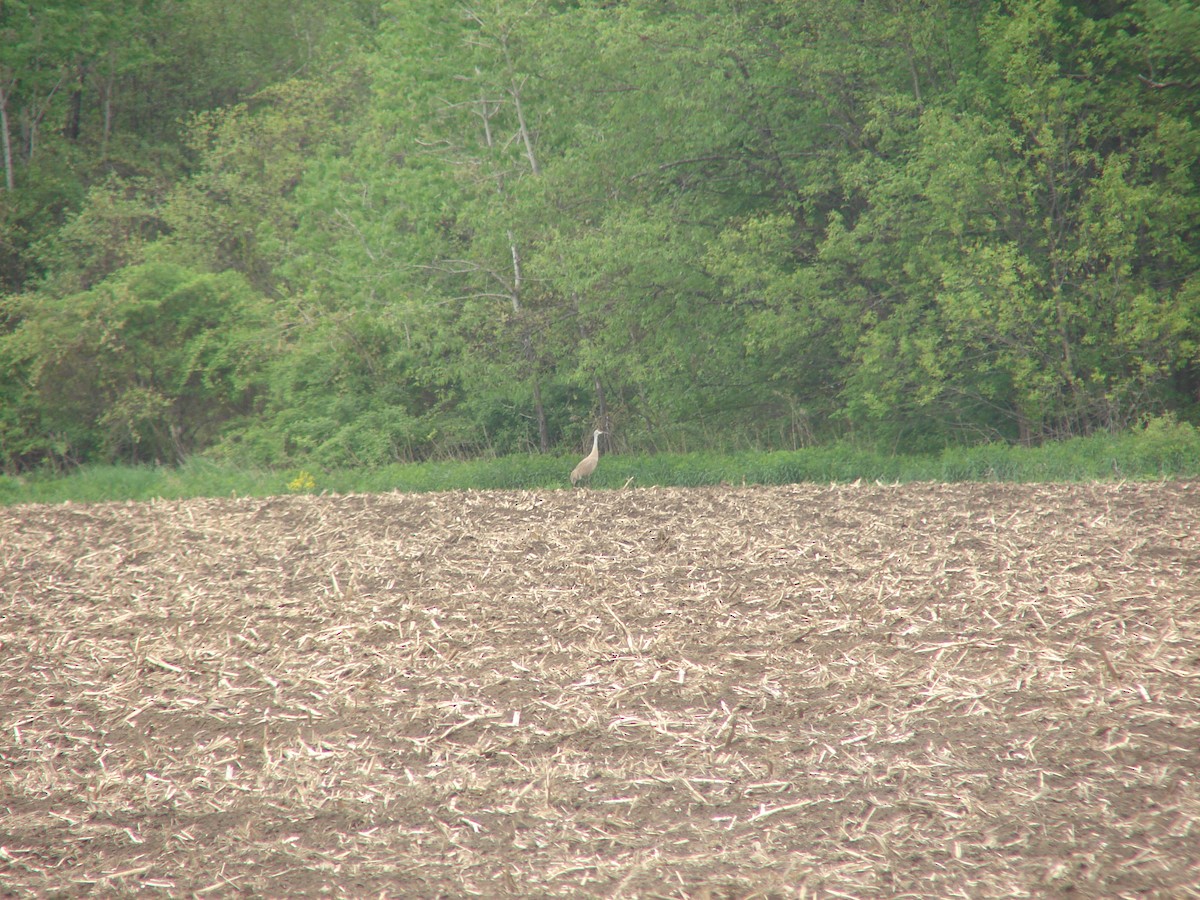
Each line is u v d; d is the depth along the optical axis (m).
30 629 8.78
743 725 6.45
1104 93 19.45
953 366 19.34
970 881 4.75
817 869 4.92
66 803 5.87
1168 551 9.62
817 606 8.50
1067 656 7.19
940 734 6.19
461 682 7.27
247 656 7.96
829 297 19.45
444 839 5.35
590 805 5.62
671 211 20.59
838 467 17.06
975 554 9.75
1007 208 18.47
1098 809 5.29
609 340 19.95
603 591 9.12
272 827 5.53
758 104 20.58
